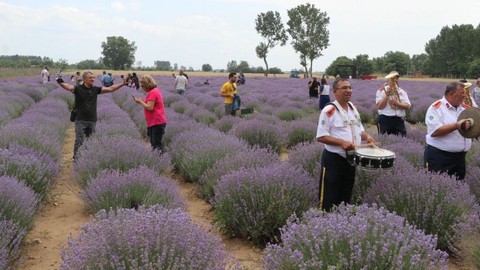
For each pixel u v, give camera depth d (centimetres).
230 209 498
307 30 7775
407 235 323
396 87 838
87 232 320
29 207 475
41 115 1141
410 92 3006
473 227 429
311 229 325
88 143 756
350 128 453
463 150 533
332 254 305
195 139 812
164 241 294
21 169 570
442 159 537
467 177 584
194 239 304
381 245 306
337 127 448
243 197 496
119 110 1437
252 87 3425
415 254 302
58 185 718
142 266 279
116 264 279
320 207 468
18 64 7731
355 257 293
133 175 547
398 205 479
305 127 1098
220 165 632
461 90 517
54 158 772
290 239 325
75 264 281
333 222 329
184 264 286
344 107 457
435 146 540
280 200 477
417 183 485
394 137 793
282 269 310
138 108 1595
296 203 493
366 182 543
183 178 768
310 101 2098
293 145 1090
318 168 591
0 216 414
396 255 297
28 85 2995
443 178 487
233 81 1321
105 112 1342
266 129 970
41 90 2373
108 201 522
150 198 513
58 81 796
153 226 308
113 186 530
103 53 12006
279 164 606
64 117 1315
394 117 849
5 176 500
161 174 699
